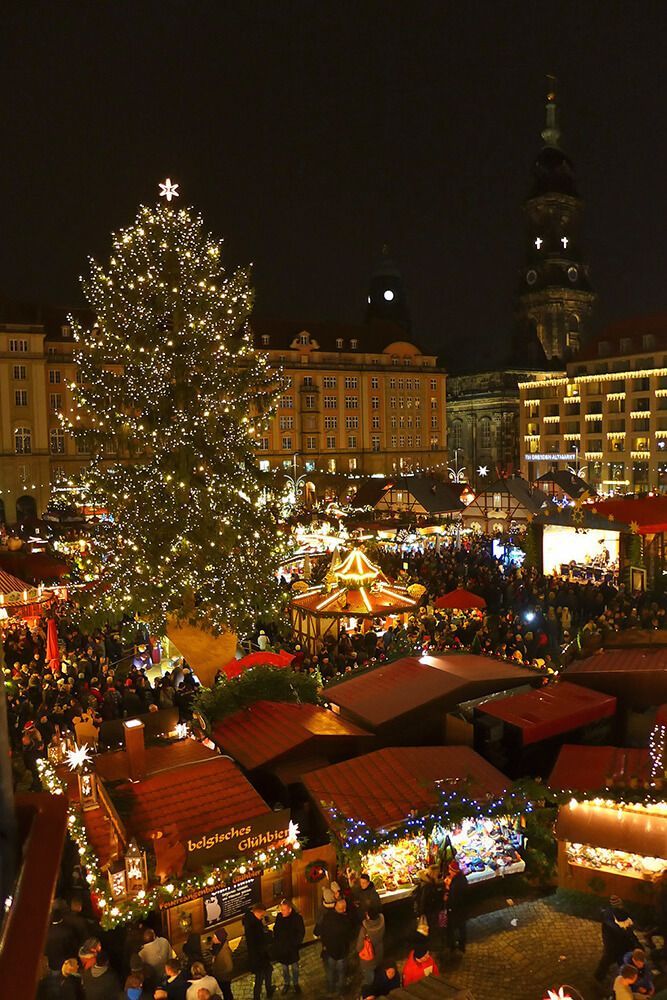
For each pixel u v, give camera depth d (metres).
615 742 14.03
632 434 79.62
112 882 9.12
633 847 9.77
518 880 10.91
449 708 13.78
